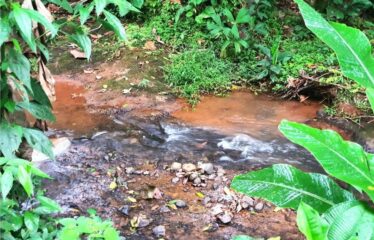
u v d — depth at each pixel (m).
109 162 3.93
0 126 2.10
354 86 4.94
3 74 2.06
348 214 1.22
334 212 1.25
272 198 1.42
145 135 4.38
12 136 2.10
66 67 5.68
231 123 4.66
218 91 5.30
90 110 4.79
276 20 6.48
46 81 2.41
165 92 5.18
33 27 2.16
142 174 3.79
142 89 5.21
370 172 1.26
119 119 4.64
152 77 5.43
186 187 3.65
